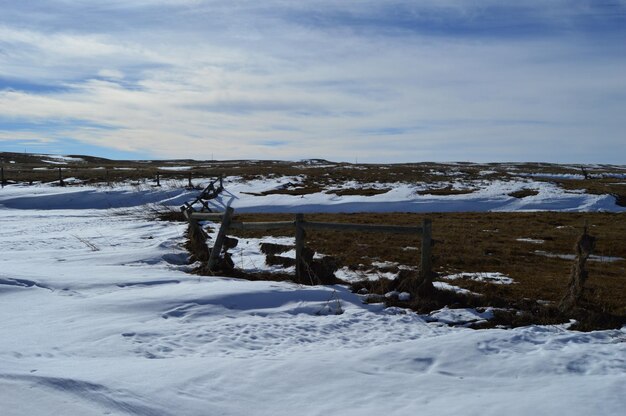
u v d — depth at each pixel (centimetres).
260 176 4766
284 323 757
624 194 3469
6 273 1014
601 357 575
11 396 437
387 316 806
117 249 1535
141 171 5522
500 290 970
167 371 516
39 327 697
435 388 488
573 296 819
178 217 2545
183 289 912
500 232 2003
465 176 4919
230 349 634
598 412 421
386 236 1744
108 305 809
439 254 1416
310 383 497
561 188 3706
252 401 457
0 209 3438
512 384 500
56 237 1880
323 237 1731
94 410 420
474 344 621
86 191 3803
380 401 458
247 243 1595
